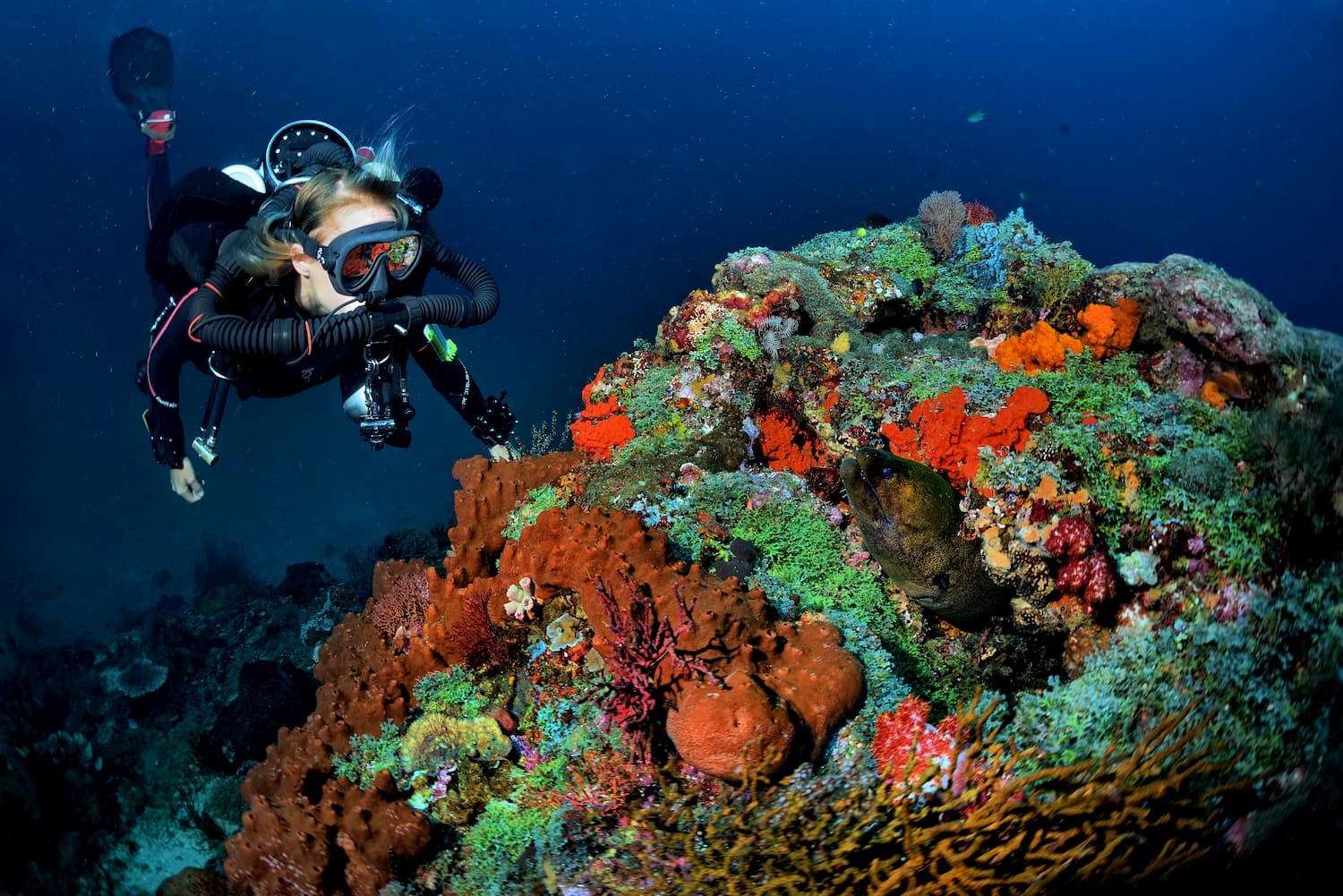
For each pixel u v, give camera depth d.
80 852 5.00
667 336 5.33
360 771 3.34
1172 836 2.92
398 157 3.40
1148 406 4.21
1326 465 3.72
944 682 4.06
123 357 48.56
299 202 3.13
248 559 18.61
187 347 3.80
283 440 28.55
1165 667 3.53
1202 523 3.80
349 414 3.80
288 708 5.52
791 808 2.71
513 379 36.44
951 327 5.84
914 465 4.02
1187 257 4.47
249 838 3.06
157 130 5.02
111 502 23.31
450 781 3.26
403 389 3.90
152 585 17.53
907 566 3.98
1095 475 3.95
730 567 3.89
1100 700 3.38
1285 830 2.99
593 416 5.09
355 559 12.49
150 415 4.01
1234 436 4.04
